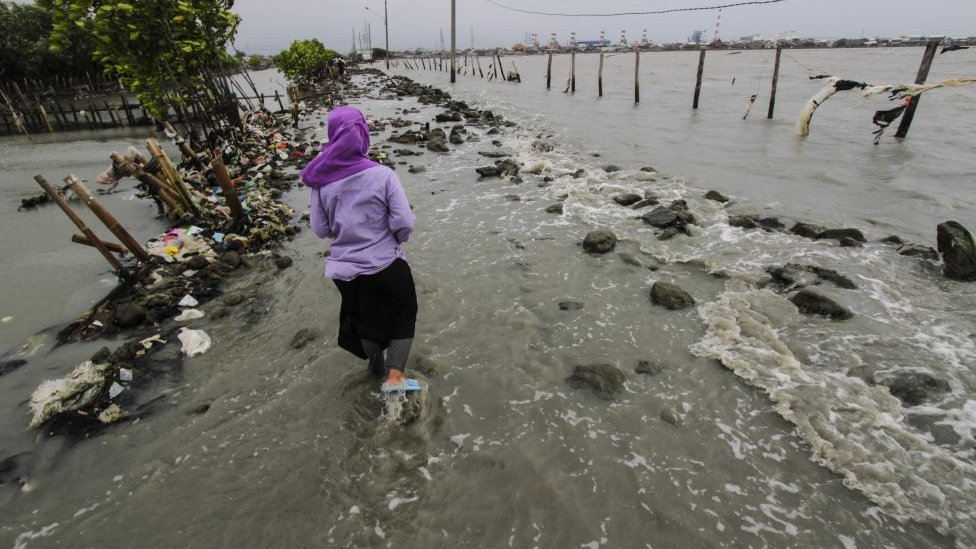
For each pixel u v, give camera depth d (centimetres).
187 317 477
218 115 1395
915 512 258
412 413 332
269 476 291
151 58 1202
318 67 4012
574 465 293
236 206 674
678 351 403
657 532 251
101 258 629
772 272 536
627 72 4450
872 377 361
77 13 1079
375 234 306
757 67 4422
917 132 1338
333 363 391
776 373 368
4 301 522
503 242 639
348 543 249
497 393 358
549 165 1016
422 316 465
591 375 367
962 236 526
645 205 758
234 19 1358
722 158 1110
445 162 1104
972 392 341
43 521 268
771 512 261
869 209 755
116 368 393
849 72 3181
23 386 383
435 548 246
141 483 290
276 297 510
